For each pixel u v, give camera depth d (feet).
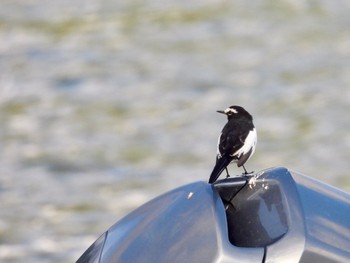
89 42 106.32
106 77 95.86
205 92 90.43
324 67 94.84
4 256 50.98
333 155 69.62
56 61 100.32
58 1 119.55
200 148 74.49
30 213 59.41
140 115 85.35
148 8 115.85
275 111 83.15
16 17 113.19
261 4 117.60
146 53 102.99
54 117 84.79
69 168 70.64
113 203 61.31
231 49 103.14
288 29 108.27
